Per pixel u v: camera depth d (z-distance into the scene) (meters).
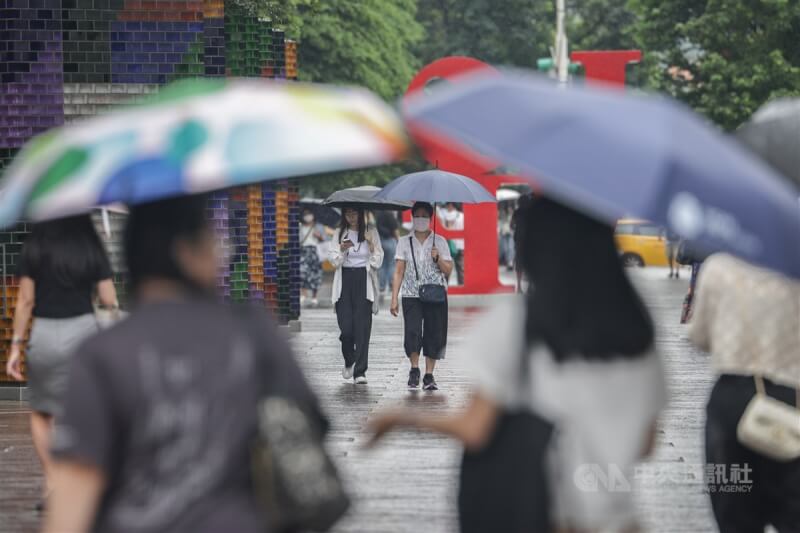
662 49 112.25
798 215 11.22
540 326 12.03
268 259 61.41
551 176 10.88
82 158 10.38
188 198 10.78
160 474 10.07
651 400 12.34
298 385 10.64
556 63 117.31
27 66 41.50
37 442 24.27
